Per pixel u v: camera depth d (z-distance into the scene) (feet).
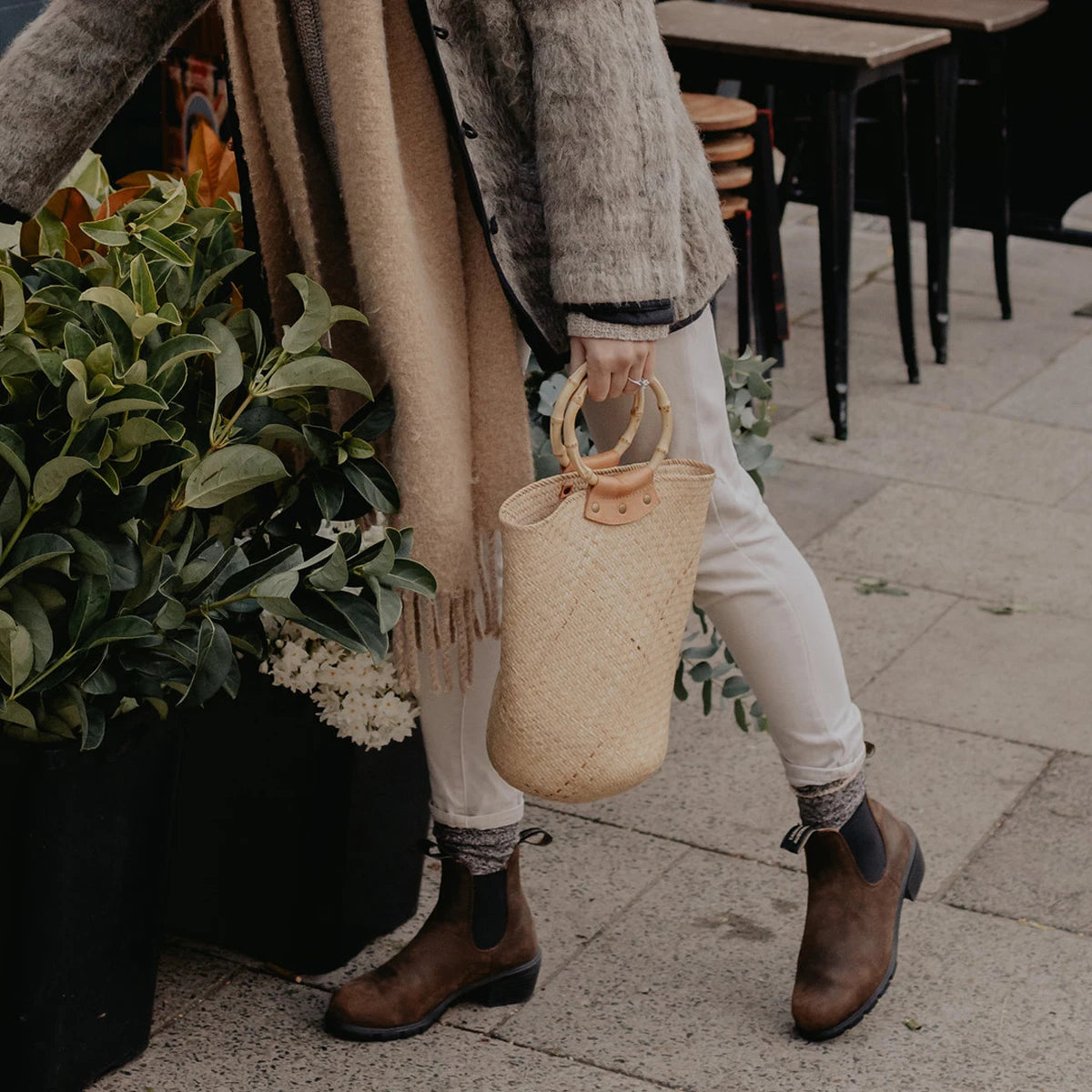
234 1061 6.95
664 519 6.15
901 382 16.90
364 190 5.78
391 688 6.93
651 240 5.74
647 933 7.95
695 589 6.84
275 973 7.61
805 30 14.85
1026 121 20.35
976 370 17.29
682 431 6.43
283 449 6.66
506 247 5.94
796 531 13.24
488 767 7.07
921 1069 6.95
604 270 5.69
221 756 7.29
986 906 8.20
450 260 6.15
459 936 7.20
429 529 6.18
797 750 7.06
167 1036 7.11
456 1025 7.26
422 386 5.98
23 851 6.11
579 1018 7.29
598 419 6.52
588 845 8.74
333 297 6.41
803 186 20.35
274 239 6.22
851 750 7.10
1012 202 20.84
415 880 7.94
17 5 9.78
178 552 6.10
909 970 7.66
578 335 5.80
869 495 14.02
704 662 8.54
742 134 13.85
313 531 6.48
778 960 7.74
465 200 6.16
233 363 5.92
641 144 5.68
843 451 15.01
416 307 5.89
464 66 5.83
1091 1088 6.84
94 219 6.93
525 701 6.15
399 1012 7.07
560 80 5.61
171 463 5.88
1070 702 10.50
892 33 14.88
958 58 16.70
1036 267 21.06
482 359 6.27
